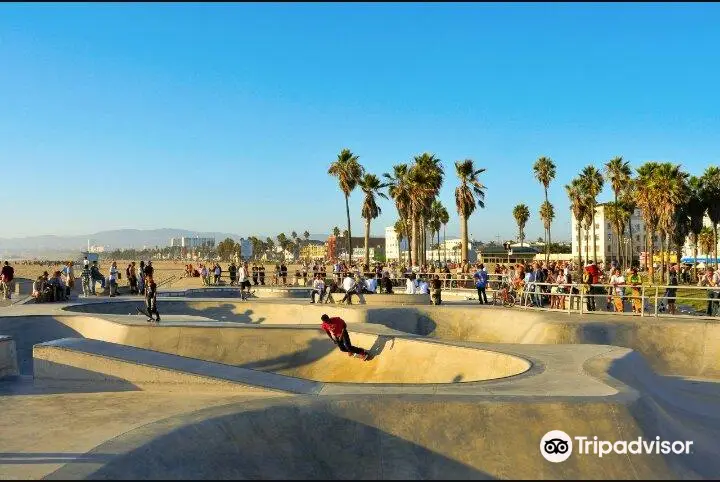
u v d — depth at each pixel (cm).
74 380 1059
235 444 639
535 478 637
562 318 1647
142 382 1032
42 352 1074
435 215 8238
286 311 2088
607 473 645
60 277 2369
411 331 1914
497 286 2523
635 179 4875
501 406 718
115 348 1120
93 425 829
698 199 5138
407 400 735
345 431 702
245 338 1459
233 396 970
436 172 4638
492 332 1831
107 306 2192
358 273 2531
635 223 10312
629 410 719
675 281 1866
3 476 632
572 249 10181
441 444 685
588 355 1085
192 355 1440
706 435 816
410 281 2339
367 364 1340
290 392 918
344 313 1931
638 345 1453
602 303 2053
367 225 5144
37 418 868
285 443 670
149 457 557
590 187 5788
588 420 702
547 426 696
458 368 1195
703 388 1189
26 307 2089
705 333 1419
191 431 620
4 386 1085
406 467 660
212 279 4269
